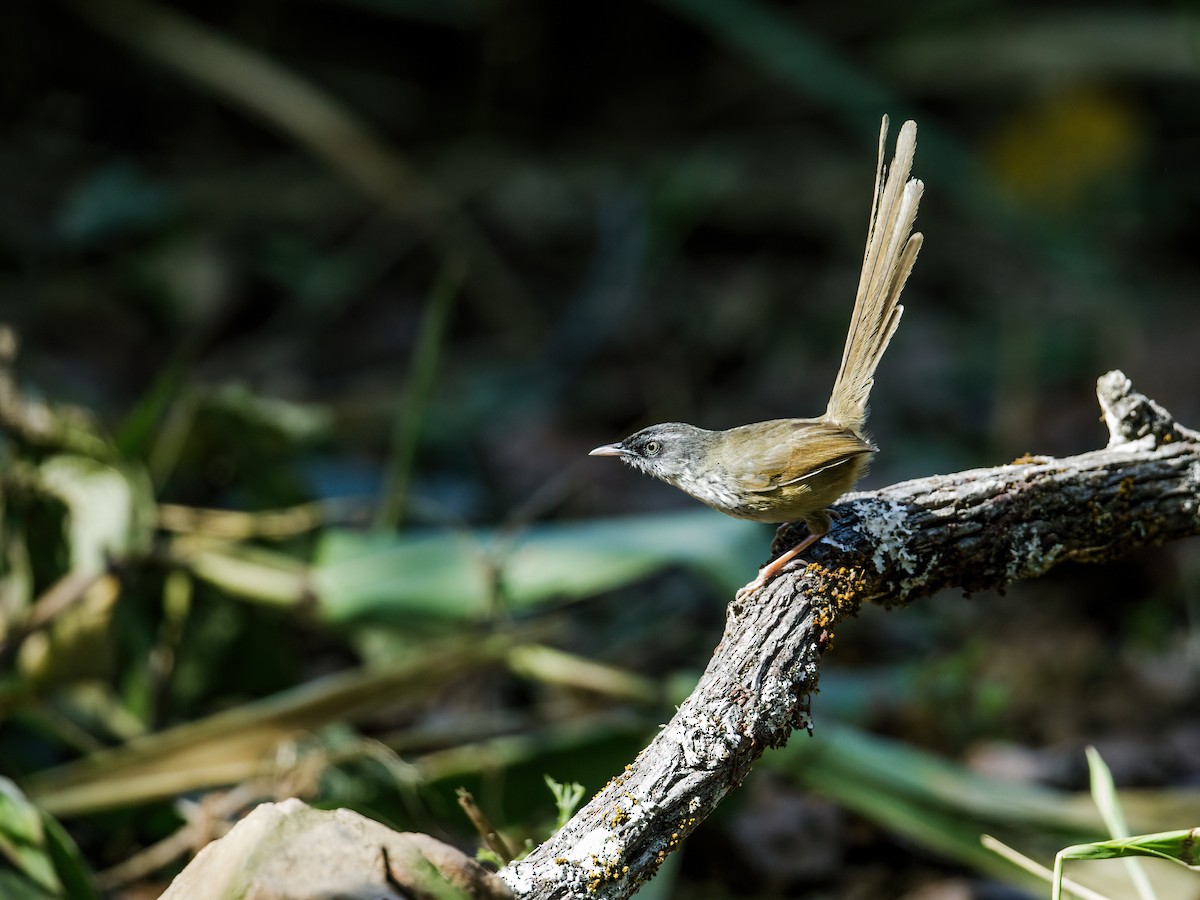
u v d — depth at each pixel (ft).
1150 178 68.33
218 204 60.90
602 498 47.67
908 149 19.81
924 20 71.20
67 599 27.32
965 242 68.13
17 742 28.91
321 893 13.24
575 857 15.25
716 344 59.00
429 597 29.01
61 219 57.21
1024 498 18.08
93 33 65.10
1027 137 68.13
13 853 21.34
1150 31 68.13
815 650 16.62
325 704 25.81
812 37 55.31
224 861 13.71
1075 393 54.39
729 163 68.85
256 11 67.41
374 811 23.36
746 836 28.43
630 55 73.87
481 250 60.08
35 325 52.85
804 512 19.71
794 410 54.54
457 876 13.53
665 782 15.60
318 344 56.90
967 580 18.28
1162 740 32.60
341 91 70.33
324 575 29.37
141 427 30.63
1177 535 18.80
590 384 55.52
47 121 65.57
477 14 69.82
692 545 29.60
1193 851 15.93
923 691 33.35
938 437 51.70
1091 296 60.13
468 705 33.53
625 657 36.55
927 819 25.72
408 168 60.64
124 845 26.03
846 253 64.80
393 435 47.91
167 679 29.35
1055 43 68.74
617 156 70.90
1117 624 38.70
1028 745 32.83
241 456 32.78
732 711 15.93
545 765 25.62
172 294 55.36
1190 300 61.21
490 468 48.73
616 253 62.49
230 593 29.53
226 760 25.49
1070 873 24.97
